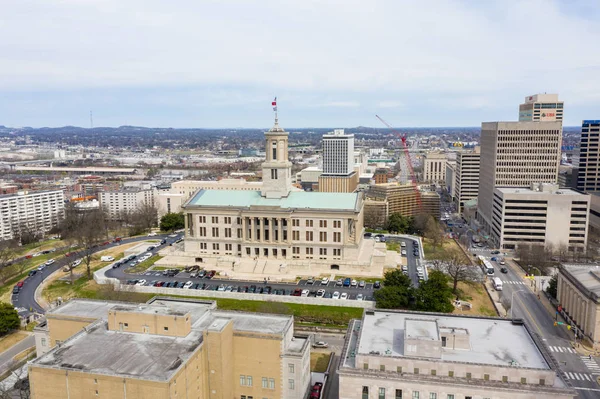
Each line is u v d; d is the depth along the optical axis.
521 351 101.69
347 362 103.50
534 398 91.38
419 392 96.38
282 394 116.38
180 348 106.50
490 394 93.12
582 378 134.12
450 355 99.88
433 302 167.62
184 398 99.88
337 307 182.38
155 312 114.25
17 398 121.75
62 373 97.25
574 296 168.12
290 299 188.12
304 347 118.69
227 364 114.25
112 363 99.69
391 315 121.00
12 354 152.50
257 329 118.19
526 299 196.00
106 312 131.38
